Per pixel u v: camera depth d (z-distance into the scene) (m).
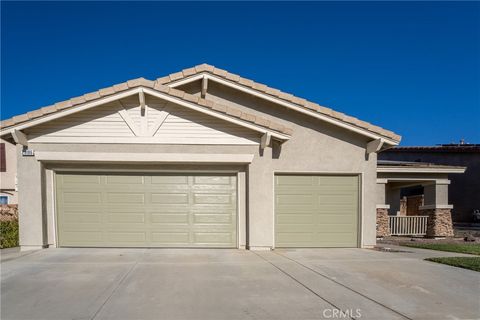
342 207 10.49
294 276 6.78
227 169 10.02
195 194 9.98
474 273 7.12
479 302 5.39
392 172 15.93
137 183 9.91
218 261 8.08
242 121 9.35
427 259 8.53
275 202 10.28
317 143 10.35
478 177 25.55
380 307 5.14
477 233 18.28
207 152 9.66
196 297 5.51
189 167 9.96
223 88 10.66
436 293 5.81
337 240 10.43
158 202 9.91
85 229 9.79
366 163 10.52
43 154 9.36
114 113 9.52
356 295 5.67
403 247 11.51
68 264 7.65
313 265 7.76
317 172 10.30
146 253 8.98
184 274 6.85
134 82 8.96
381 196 16.05
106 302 5.28
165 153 9.56
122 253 8.95
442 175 16.20
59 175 9.80
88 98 8.95
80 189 9.81
